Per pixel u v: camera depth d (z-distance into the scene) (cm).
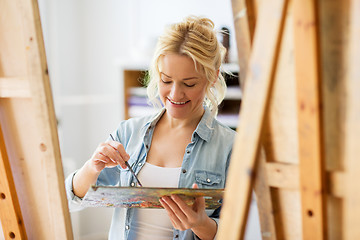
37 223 117
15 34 105
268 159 95
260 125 77
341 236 87
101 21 332
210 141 141
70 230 115
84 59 337
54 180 110
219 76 153
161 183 136
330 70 83
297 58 84
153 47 295
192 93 130
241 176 80
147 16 321
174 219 114
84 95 342
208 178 136
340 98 83
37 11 101
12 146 114
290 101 90
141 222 138
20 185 116
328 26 81
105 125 343
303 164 87
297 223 94
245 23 90
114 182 154
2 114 113
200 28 130
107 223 341
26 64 105
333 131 85
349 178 84
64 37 322
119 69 300
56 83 316
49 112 106
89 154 350
